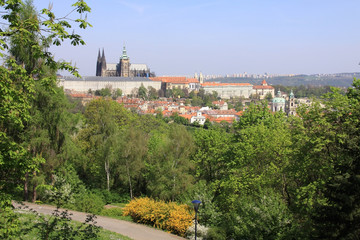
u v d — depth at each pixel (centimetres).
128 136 5603
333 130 3512
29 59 3697
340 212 2238
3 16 1566
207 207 3956
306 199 3225
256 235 2925
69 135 5194
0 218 1648
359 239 2131
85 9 1498
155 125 11406
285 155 4069
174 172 4812
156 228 3878
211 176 5284
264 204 3114
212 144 5272
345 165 2402
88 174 5959
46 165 4453
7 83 1622
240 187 4147
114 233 3141
